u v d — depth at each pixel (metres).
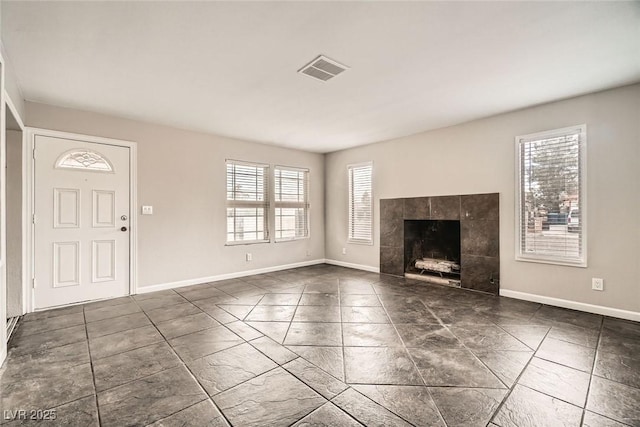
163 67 2.52
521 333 2.61
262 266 5.22
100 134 3.64
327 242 6.16
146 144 3.98
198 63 2.46
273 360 2.15
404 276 4.85
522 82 2.84
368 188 5.38
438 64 2.49
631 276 2.90
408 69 2.58
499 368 2.03
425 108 3.53
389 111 3.63
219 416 1.57
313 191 6.02
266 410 1.62
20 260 3.12
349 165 5.67
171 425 1.51
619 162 2.95
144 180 3.96
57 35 2.05
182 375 1.96
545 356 2.19
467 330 2.68
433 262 4.66
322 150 5.87
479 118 3.91
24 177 3.15
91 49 2.24
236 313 3.15
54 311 3.21
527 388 1.81
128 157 3.83
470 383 1.86
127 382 1.88
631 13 1.85
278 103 3.35
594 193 3.09
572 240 3.24
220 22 1.93
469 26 1.99
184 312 3.18
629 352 2.25
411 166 4.71
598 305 3.08
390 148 5.00
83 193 3.52
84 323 2.87
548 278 3.40
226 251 4.76
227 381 1.89
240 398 1.72
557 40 2.15
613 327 2.73
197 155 4.45
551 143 3.38
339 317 3.02
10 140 3.10
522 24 1.97
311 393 1.76
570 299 3.25
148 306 3.38
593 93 3.08
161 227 4.09
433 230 4.84
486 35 2.09
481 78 2.75
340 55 2.35
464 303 3.47
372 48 2.25
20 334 2.61
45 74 2.63
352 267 5.65
